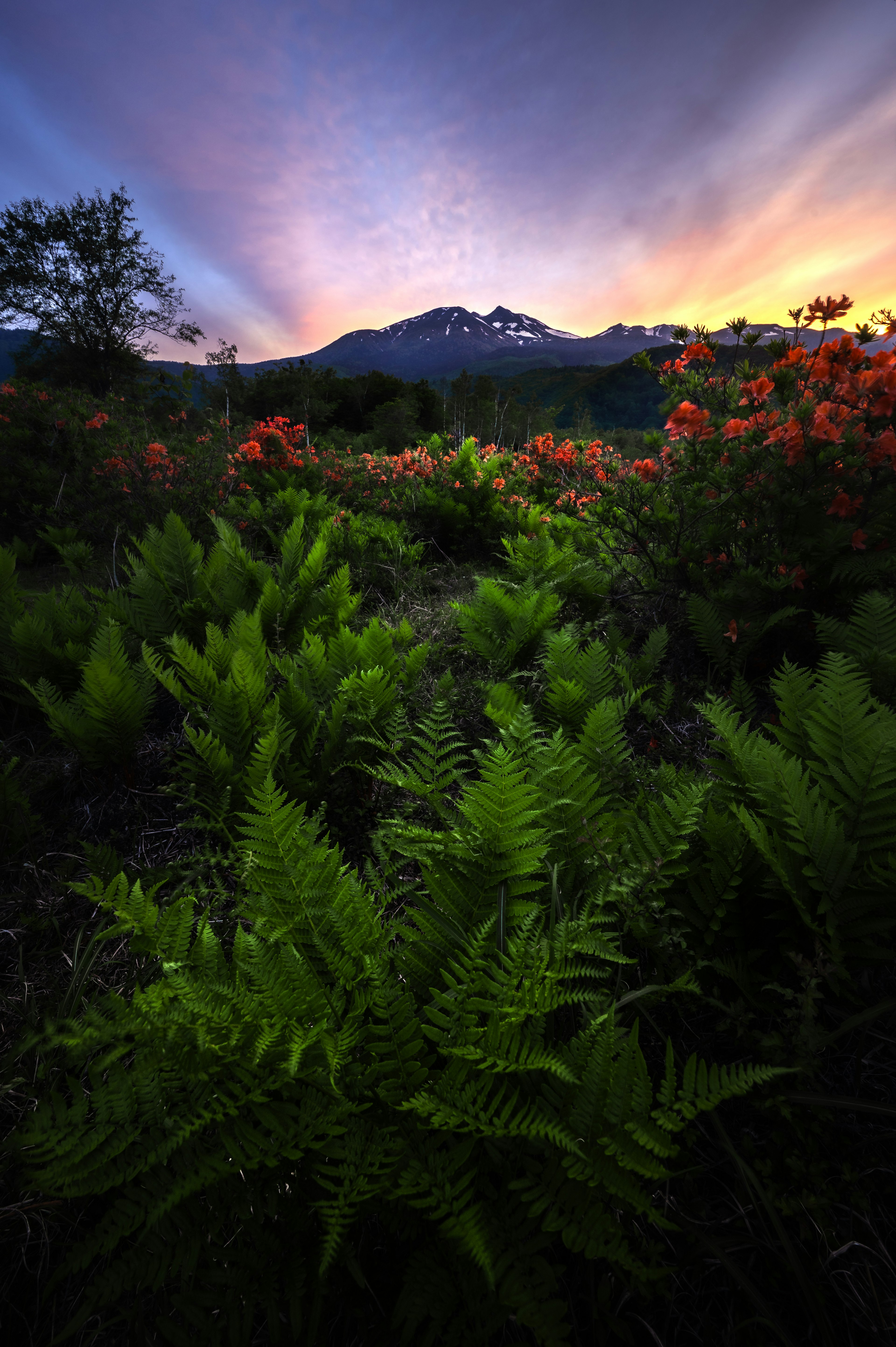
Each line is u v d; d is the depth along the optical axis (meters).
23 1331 0.96
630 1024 1.31
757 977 1.30
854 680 1.61
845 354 2.82
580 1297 0.95
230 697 2.02
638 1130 0.86
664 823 1.38
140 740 2.55
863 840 1.36
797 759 1.61
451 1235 0.78
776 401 3.27
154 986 0.95
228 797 1.85
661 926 1.32
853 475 3.05
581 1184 0.89
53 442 7.15
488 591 3.17
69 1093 1.25
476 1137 0.91
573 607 3.82
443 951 1.24
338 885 1.24
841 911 1.27
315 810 2.05
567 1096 0.98
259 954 1.08
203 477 6.57
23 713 2.71
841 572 2.78
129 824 2.12
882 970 1.34
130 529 5.84
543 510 6.74
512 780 1.22
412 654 2.62
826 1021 1.27
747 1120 1.15
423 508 6.38
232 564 3.63
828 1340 0.85
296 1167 1.01
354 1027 1.03
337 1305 0.96
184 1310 0.85
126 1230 0.84
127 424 9.28
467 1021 1.03
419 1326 0.90
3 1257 1.04
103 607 3.06
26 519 6.25
